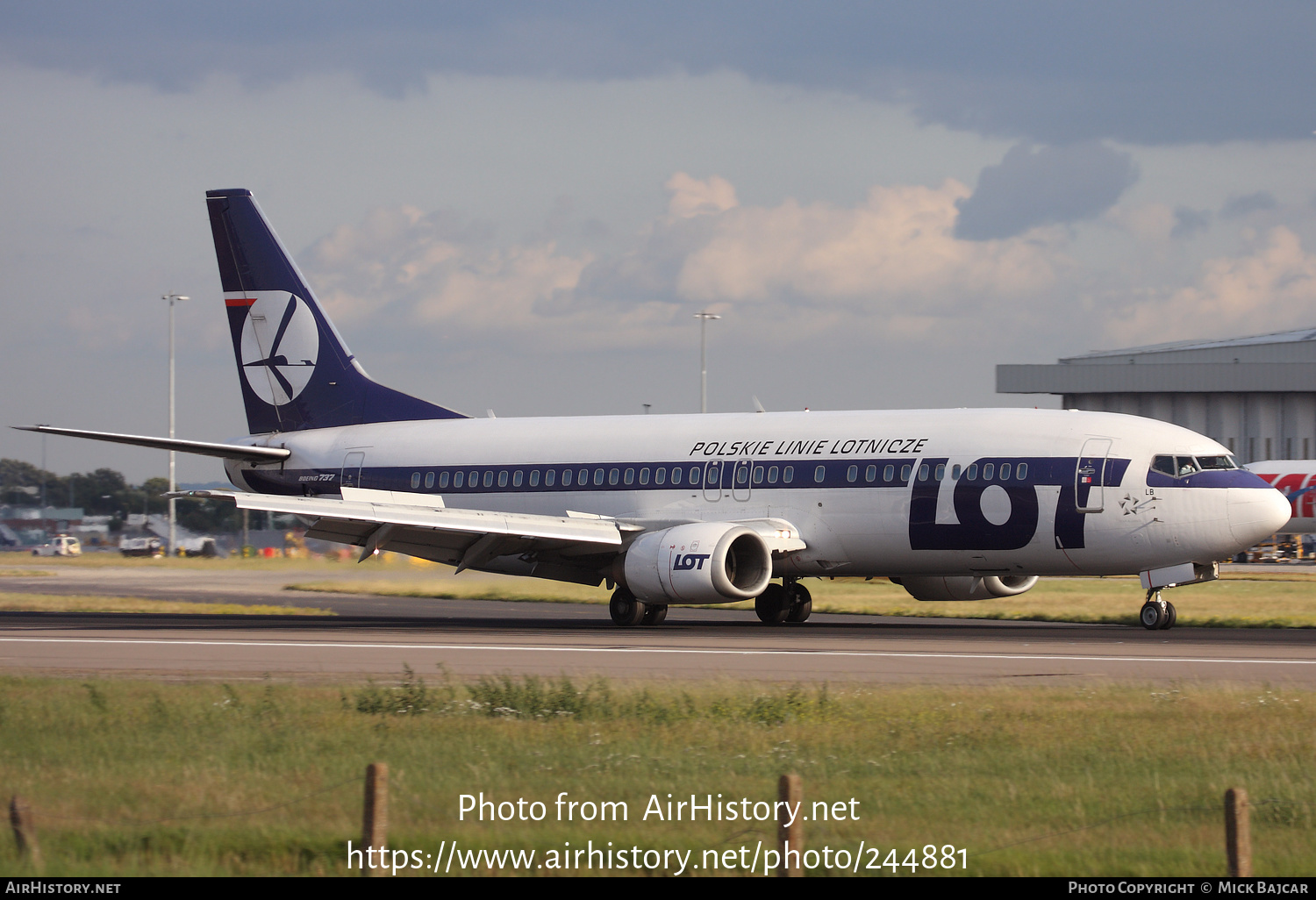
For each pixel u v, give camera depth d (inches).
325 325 6815.9
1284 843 1881.2
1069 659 3941.9
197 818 2004.2
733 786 2191.2
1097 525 4992.6
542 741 2586.1
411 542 5743.1
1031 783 2196.1
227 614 6402.6
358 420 6732.3
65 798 2122.3
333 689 3312.0
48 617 6166.3
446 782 2229.3
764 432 5664.4
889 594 7445.9
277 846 1855.3
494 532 5319.9
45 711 2957.7
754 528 5398.6
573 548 5610.2
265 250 6899.6
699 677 3555.6
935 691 3196.4
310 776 2276.1
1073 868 1758.1
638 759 2397.9
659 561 5251.0
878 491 5305.1
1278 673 3570.4
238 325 6958.7
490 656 4128.9
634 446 5910.4
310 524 5497.1
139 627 5393.7
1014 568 5201.8
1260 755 2402.8
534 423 6304.1
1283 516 4926.2
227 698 3127.5
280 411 6884.8
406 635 4953.3
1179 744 2507.4
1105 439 5044.3
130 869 1763.0
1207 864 1759.4
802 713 2849.4
